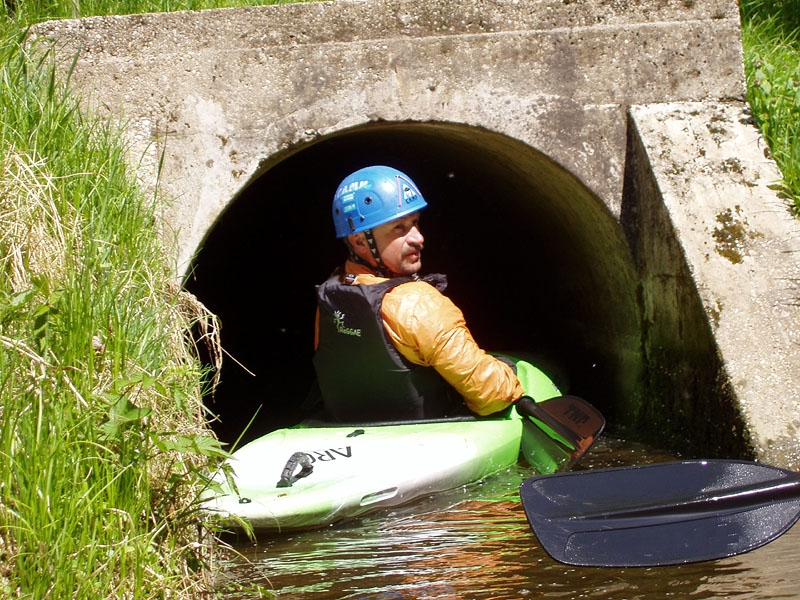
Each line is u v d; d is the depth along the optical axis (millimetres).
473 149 4828
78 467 2156
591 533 2371
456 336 3641
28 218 2801
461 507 3182
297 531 2961
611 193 4203
